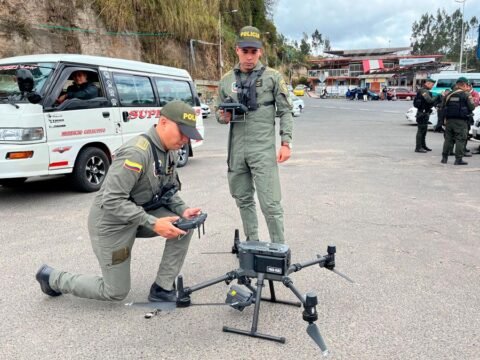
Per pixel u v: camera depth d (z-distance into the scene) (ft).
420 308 10.50
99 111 22.99
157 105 27.48
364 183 24.93
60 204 20.53
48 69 21.20
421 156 35.40
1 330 9.59
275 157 12.26
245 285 10.26
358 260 13.50
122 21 66.59
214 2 95.40
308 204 20.20
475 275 12.42
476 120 36.22
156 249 14.56
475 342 9.07
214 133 57.11
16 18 49.93
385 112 97.50
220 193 22.61
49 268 10.72
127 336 9.35
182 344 9.04
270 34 161.58
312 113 95.45
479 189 23.26
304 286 11.69
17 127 19.21
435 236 15.75
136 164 9.01
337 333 9.42
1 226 17.13
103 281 9.91
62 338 9.29
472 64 263.08
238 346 8.95
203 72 91.15
